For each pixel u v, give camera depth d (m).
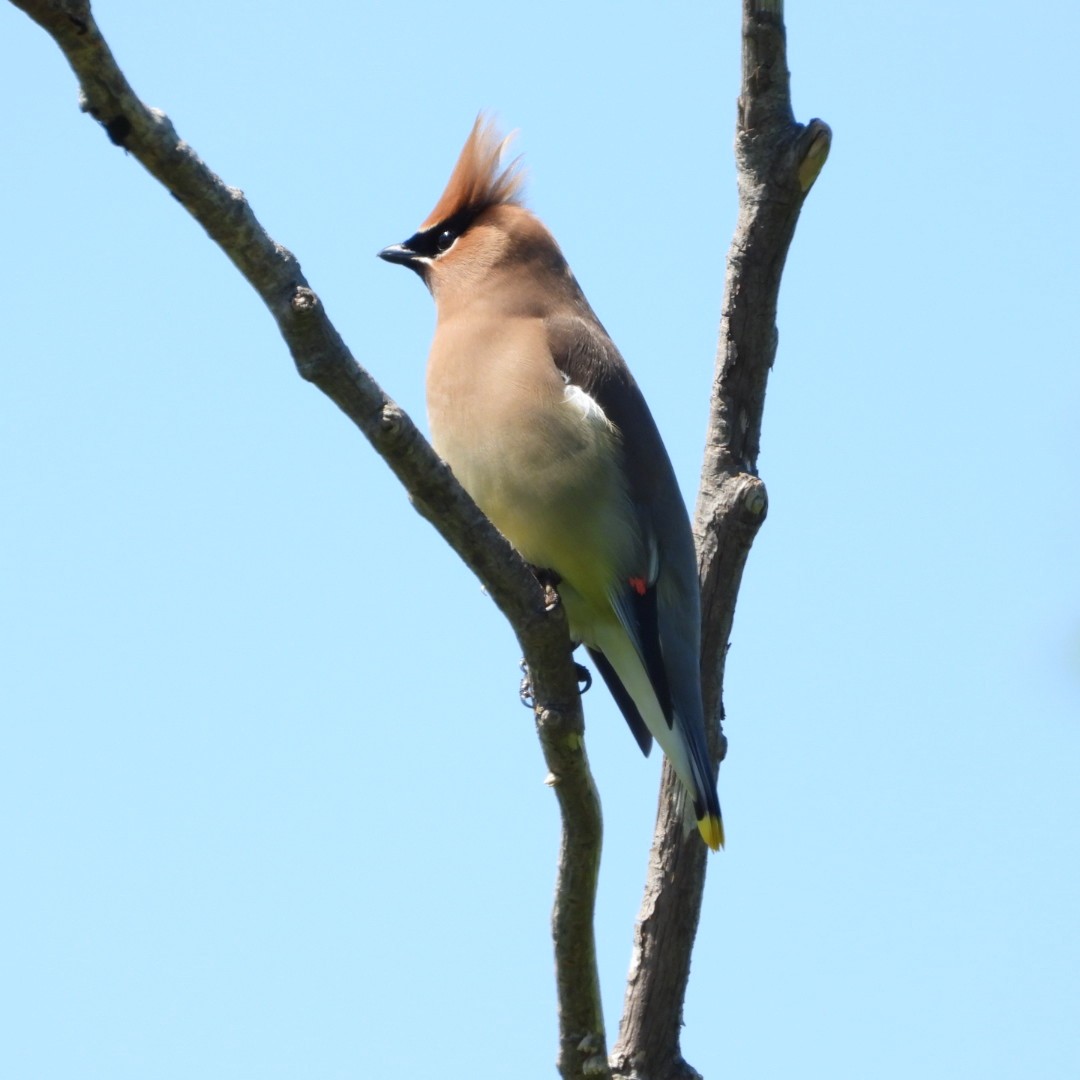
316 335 7.60
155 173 7.10
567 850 9.04
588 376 11.72
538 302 12.20
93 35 6.64
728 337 10.56
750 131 10.51
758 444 10.75
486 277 12.33
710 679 10.90
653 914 10.12
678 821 10.42
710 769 10.62
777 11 10.33
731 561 10.67
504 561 8.65
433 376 12.02
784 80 10.46
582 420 11.51
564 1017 9.20
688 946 10.11
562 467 11.47
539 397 11.59
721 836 10.35
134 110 6.89
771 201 10.45
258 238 7.36
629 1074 9.84
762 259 10.48
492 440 11.60
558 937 9.09
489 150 12.82
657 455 11.83
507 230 12.48
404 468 8.18
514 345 11.83
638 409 11.88
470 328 12.07
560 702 8.98
